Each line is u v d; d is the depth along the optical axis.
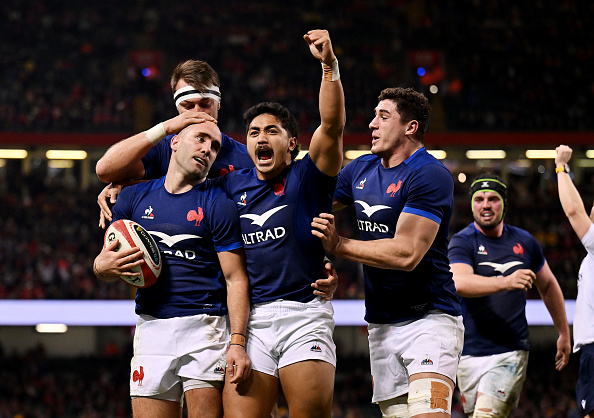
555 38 122.38
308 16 127.75
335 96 15.86
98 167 17.97
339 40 125.19
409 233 16.95
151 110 106.88
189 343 16.91
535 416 72.06
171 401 17.20
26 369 83.25
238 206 17.11
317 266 17.03
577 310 21.73
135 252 16.64
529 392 75.44
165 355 16.95
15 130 97.38
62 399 77.75
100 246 90.00
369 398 77.81
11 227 90.75
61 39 118.94
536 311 68.88
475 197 23.33
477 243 23.56
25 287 79.81
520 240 23.62
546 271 23.95
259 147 16.61
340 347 87.81
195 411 16.69
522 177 101.94
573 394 74.94
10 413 76.19
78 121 100.19
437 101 109.38
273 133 16.66
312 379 16.16
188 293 17.08
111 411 76.75
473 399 23.41
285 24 126.81
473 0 129.50
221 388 17.03
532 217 94.25
